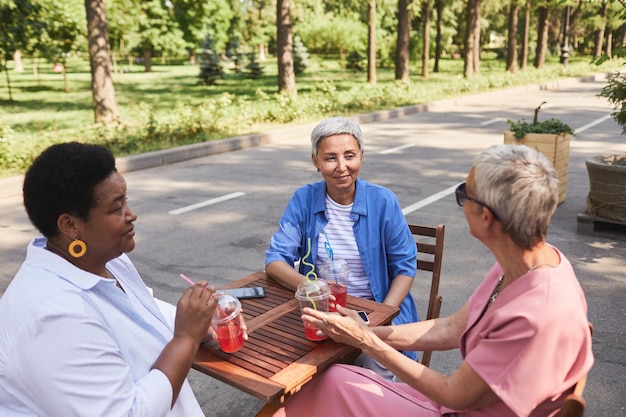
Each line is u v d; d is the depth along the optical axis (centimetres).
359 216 285
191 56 5459
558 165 689
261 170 962
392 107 1719
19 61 4556
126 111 1712
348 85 2594
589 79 2970
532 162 168
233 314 212
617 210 577
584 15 4509
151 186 862
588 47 5653
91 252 173
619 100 614
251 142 1204
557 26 5203
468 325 194
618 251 552
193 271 530
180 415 189
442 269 519
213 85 2809
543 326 162
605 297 452
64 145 167
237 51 3656
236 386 197
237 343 215
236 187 845
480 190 172
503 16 4631
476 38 2709
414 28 4172
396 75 2456
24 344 154
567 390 168
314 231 291
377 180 863
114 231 171
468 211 178
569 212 684
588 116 1557
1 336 156
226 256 565
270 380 197
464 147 1130
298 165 998
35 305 156
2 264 563
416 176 888
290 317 245
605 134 1251
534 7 3388
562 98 2066
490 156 172
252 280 286
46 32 1820
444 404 186
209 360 212
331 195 290
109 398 159
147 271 530
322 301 217
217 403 326
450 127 1411
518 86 2416
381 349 202
